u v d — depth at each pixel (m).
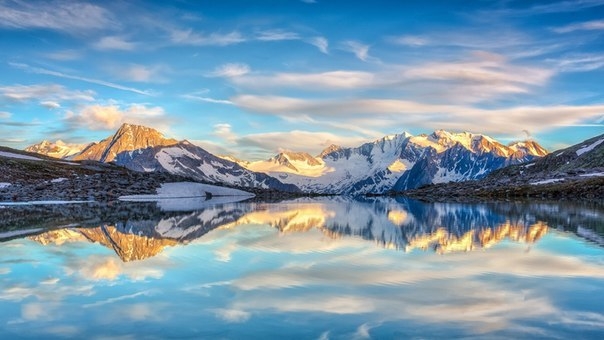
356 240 42.22
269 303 20.58
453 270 27.45
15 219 66.88
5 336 16.81
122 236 45.69
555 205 88.25
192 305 20.28
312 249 36.38
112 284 24.23
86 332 17.16
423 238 42.97
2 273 27.06
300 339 16.28
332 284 24.08
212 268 28.41
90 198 130.25
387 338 16.33
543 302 20.47
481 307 19.78
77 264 29.80
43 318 18.67
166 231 50.66
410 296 21.66
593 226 51.03
